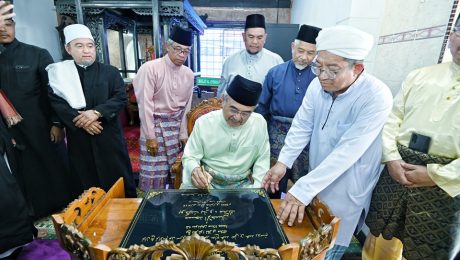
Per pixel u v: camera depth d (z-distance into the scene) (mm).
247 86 1058
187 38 1779
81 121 1647
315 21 2883
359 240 1878
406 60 1530
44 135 1868
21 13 2469
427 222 1111
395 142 1180
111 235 823
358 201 1137
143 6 2426
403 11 1551
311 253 697
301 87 1660
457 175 956
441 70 1098
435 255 1124
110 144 1800
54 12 2932
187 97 2037
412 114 1146
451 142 1010
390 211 1242
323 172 1014
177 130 2020
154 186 2008
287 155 1265
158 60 1848
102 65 1786
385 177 1279
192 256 646
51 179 1965
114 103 1753
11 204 1473
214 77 5422
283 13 4809
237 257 648
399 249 1496
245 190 1085
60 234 715
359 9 1788
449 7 1242
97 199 955
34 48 1809
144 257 649
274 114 1781
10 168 1673
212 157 1309
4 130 1612
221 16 4930
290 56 3080
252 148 1284
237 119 1132
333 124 1130
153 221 862
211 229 826
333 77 965
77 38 1619
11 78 1704
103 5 2396
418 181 1060
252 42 1951
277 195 1623
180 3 2469
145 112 1830
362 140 1023
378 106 1020
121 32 3225
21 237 1528
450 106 1021
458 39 982
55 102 1672
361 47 926
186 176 1216
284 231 833
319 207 886
